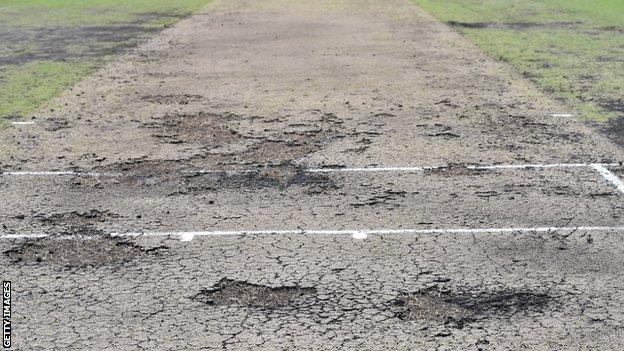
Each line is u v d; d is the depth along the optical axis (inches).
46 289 246.8
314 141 400.2
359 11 990.4
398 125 430.9
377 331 220.4
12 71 593.3
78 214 306.3
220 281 250.7
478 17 911.7
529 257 265.3
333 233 285.4
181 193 328.5
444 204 312.8
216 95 508.4
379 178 343.9
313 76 569.6
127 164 367.6
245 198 321.4
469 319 226.7
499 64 612.1
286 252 270.4
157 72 590.9
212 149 389.4
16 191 332.5
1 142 404.8
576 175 346.0
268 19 913.5
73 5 1066.1
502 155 375.6
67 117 455.8
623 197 319.0
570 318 226.7
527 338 216.4
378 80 554.6
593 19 864.3
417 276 252.4
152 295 242.4
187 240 281.1
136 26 855.1
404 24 858.1
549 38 734.5
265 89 525.7
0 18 924.0
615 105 469.1
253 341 215.9
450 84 538.9
